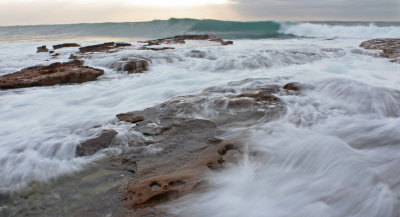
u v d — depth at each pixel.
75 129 3.76
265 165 2.70
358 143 3.09
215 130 3.56
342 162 2.57
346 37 19.17
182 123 3.79
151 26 33.97
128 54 9.88
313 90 5.05
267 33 25.44
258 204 2.17
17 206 2.24
